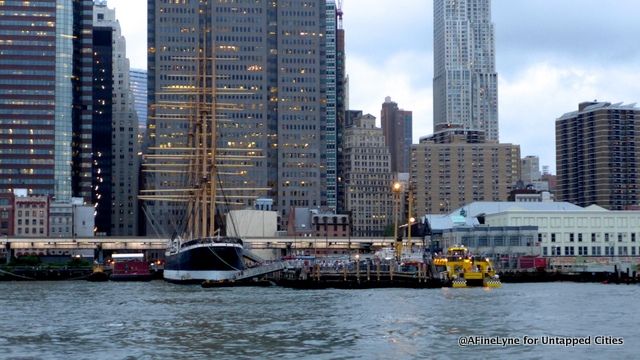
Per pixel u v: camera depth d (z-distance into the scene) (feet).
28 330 380.99
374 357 301.43
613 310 449.48
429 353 308.60
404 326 383.45
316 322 401.29
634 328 373.40
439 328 375.45
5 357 307.99
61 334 366.63
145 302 536.83
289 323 398.62
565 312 439.63
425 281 652.89
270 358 301.84
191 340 345.51
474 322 396.78
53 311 473.67
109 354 312.71
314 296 565.94
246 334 361.51
